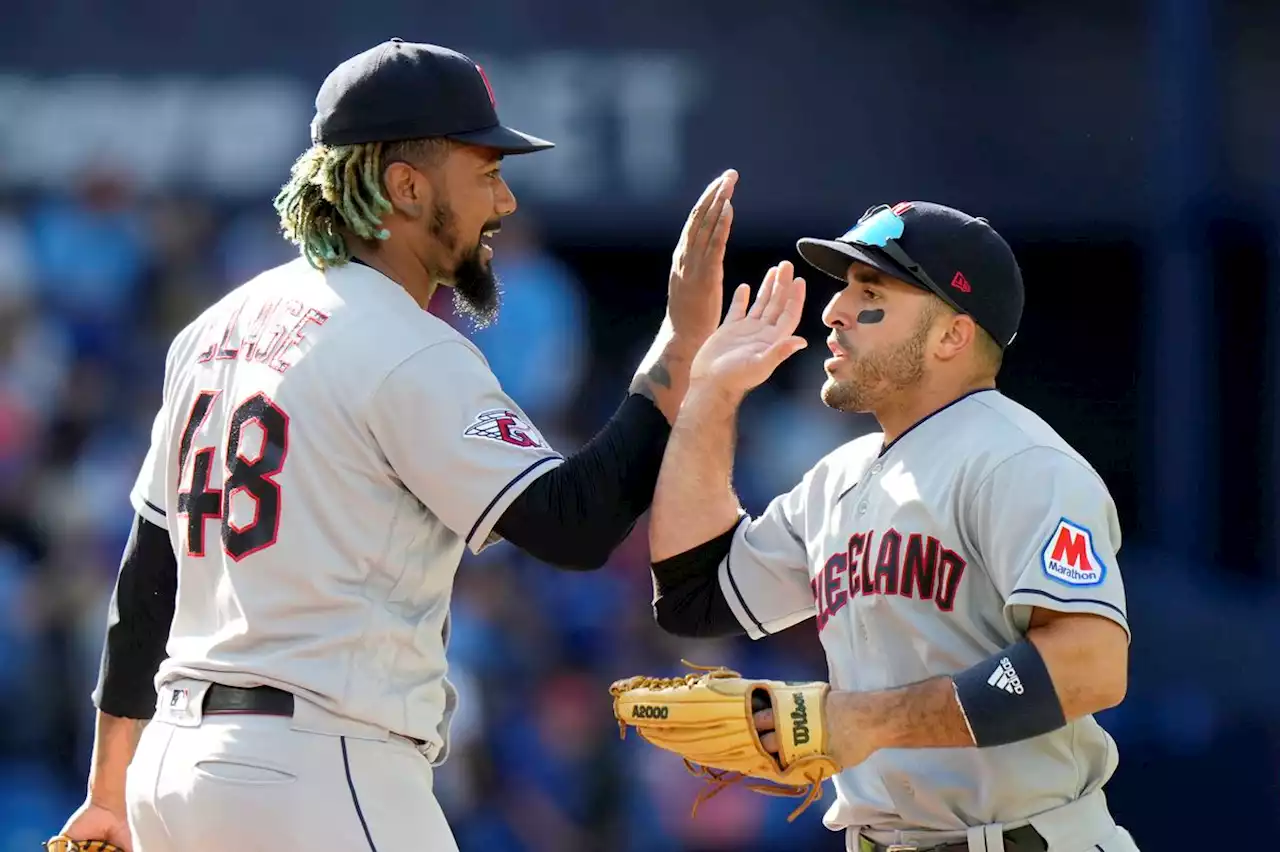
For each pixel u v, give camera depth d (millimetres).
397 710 12203
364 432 12164
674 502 13578
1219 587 32031
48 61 32125
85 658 30703
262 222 33719
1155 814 28141
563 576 31078
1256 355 34781
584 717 29797
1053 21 32125
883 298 12891
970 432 12578
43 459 32531
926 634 12414
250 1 32031
